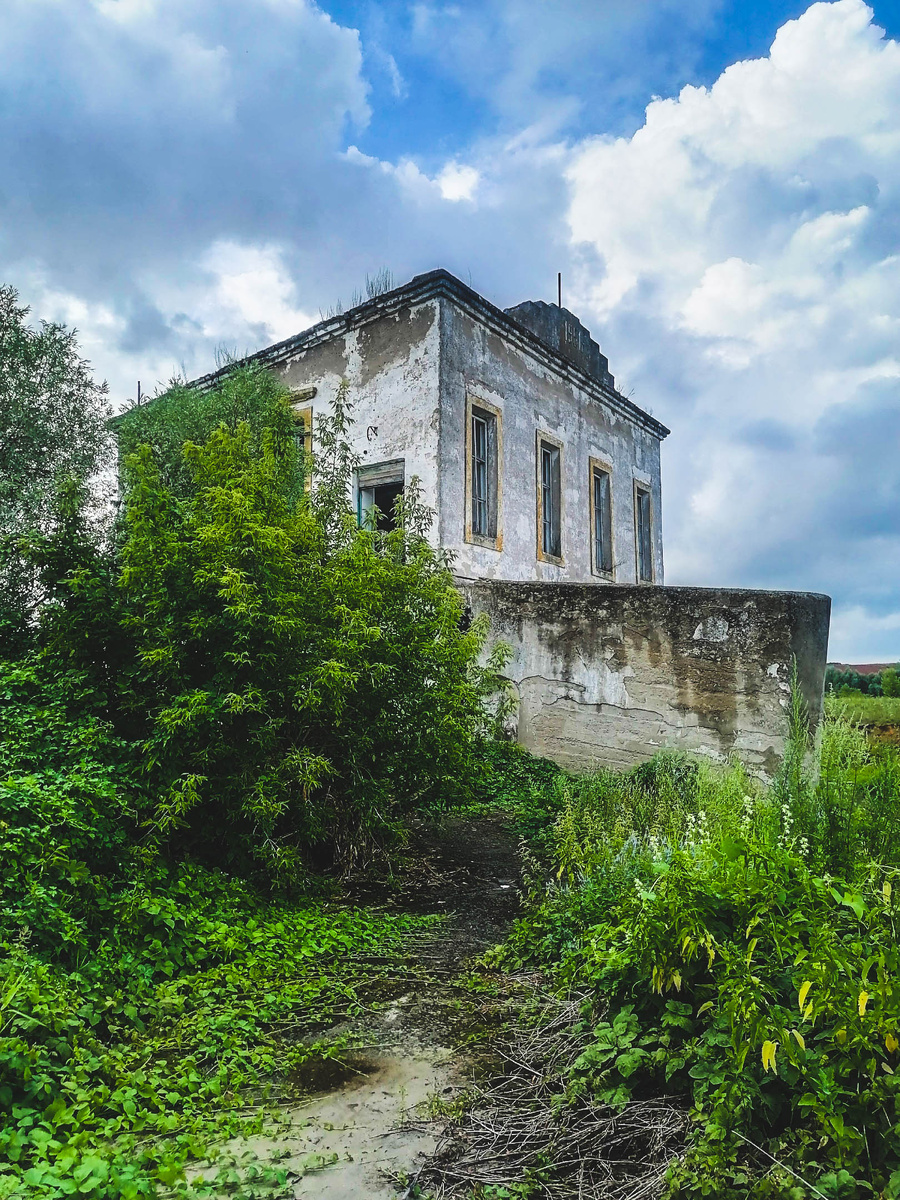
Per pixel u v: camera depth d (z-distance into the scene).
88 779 4.77
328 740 6.15
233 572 5.18
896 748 6.39
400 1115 3.13
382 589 6.36
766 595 8.60
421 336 11.78
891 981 2.40
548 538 14.61
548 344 14.55
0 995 3.16
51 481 8.88
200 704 5.06
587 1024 3.52
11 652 6.71
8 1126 2.66
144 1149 2.78
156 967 4.14
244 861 5.52
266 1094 3.25
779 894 3.12
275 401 10.31
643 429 18.38
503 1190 2.60
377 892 6.11
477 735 7.19
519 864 6.80
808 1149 2.32
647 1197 2.45
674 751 8.88
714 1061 2.77
